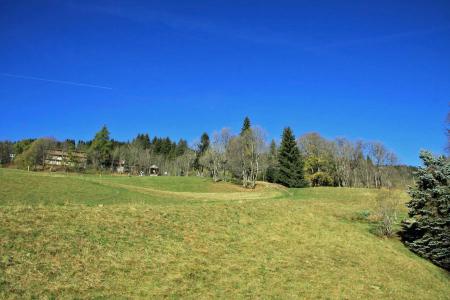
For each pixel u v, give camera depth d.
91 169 148.12
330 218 47.09
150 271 23.11
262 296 23.02
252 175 110.88
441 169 39.16
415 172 40.56
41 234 24.14
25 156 134.25
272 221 40.03
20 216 26.38
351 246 37.00
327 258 32.38
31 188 48.56
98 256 23.31
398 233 45.12
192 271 24.39
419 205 39.81
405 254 38.34
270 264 28.48
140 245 26.44
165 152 197.62
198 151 158.25
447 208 37.53
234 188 97.75
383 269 32.78
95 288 19.89
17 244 22.17
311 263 30.45
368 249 37.25
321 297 24.55
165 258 25.38
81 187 54.47
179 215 35.06
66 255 22.41
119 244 25.70
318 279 27.45
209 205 42.09
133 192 56.81
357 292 26.62
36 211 28.33
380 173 131.62
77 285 19.72
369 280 29.50
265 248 31.80
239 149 113.38
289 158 109.62
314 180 127.12
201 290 22.27
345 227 43.88
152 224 30.92
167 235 29.52
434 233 38.19
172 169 164.00
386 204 45.03
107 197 49.38
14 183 49.84
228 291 22.88
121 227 28.62
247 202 48.34
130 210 33.34
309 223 42.25
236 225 36.16
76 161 139.00
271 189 96.62
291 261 29.97
